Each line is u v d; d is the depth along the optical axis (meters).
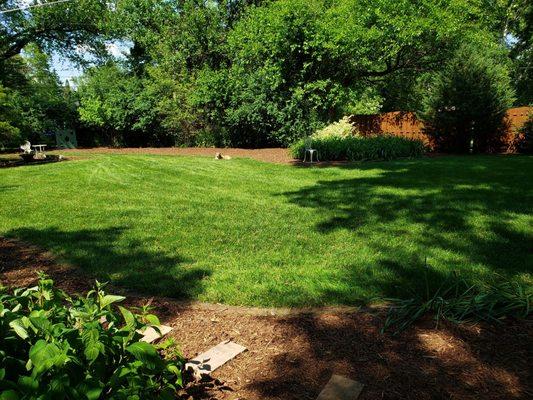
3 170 10.88
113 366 1.50
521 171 9.12
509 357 2.23
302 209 5.98
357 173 9.49
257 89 16.36
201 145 19.28
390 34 15.17
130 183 8.49
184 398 1.99
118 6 23.69
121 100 20.38
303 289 3.23
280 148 16.75
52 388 1.18
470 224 4.98
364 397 1.96
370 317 2.76
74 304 1.69
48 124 21.64
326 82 15.31
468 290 2.94
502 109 14.29
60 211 6.05
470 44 15.06
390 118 17.08
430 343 2.40
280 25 15.02
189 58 20.16
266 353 2.39
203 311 2.96
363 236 4.62
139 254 4.14
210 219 5.49
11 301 1.60
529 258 3.80
